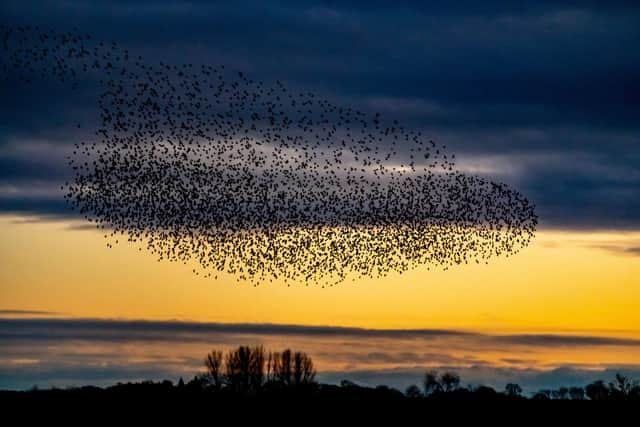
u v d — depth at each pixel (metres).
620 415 78.69
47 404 78.25
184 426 74.31
